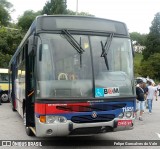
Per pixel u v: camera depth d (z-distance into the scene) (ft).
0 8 287.89
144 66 313.53
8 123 47.62
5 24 284.41
